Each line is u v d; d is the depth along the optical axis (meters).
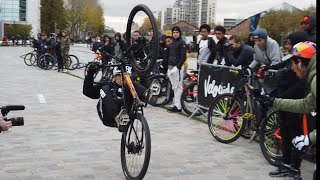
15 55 29.45
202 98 7.30
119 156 5.05
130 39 4.33
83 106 8.59
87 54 33.56
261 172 4.57
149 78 8.60
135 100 3.95
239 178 4.36
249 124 5.64
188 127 6.83
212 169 4.64
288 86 4.46
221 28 7.77
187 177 4.35
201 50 8.32
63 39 16.70
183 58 7.91
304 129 4.34
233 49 6.61
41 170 4.43
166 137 6.08
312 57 3.56
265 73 5.46
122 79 4.15
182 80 8.12
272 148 4.86
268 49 6.01
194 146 5.61
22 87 11.40
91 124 6.84
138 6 3.91
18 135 5.94
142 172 3.86
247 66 6.04
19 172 4.35
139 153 3.97
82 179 4.19
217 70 6.81
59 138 5.84
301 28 5.36
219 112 5.95
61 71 17.03
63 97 9.78
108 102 4.19
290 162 4.38
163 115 7.87
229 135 5.86
